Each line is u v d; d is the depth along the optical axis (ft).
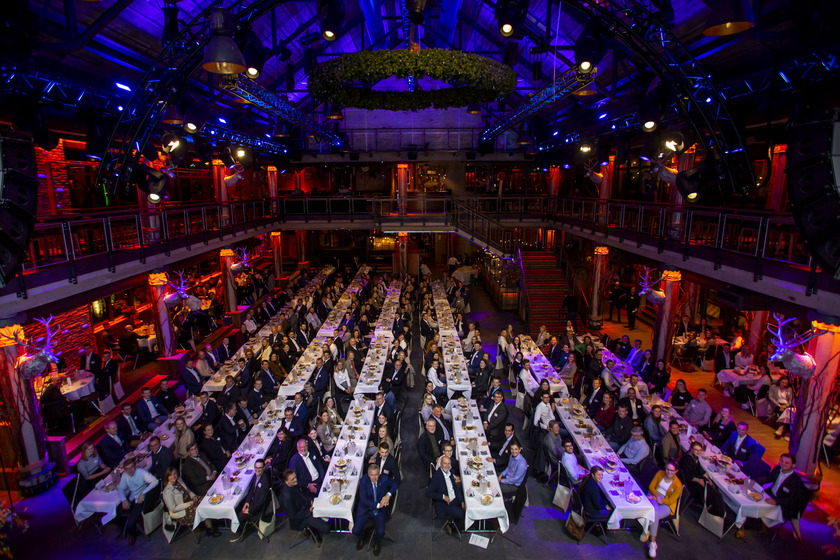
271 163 76.64
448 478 24.47
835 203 16.10
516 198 71.31
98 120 31.37
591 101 54.44
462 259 97.50
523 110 48.06
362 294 66.39
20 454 26.81
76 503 25.11
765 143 39.40
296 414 30.81
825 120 15.81
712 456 26.48
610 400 31.53
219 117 50.03
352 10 55.67
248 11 27.12
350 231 106.42
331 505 23.34
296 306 56.95
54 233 31.04
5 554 22.85
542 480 29.22
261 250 97.14
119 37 33.01
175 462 28.22
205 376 39.27
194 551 23.58
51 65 30.45
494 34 59.93
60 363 39.11
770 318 39.55
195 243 45.50
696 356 46.39
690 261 34.53
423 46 68.33
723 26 18.58
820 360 24.98
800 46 19.95
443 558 23.29
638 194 63.46
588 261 73.61
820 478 26.43
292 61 56.75
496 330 59.67
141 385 41.34
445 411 33.71
